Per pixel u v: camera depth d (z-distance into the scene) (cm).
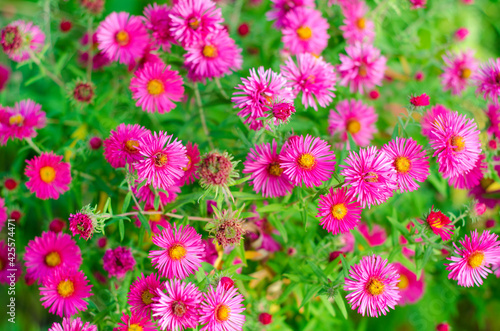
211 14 56
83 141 62
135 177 53
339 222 52
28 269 56
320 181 51
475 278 53
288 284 62
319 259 59
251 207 59
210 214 59
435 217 53
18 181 65
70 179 58
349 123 64
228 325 50
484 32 87
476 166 58
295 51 63
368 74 63
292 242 61
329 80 57
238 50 59
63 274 53
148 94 56
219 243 52
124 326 51
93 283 61
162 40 58
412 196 68
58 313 53
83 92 62
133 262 56
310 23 63
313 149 52
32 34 61
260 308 60
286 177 53
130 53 58
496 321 72
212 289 50
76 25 70
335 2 67
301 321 67
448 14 76
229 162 51
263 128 53
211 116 69
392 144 53
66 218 66
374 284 51
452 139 53
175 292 50
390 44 76
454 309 72
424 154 52
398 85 75
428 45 81
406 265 57
